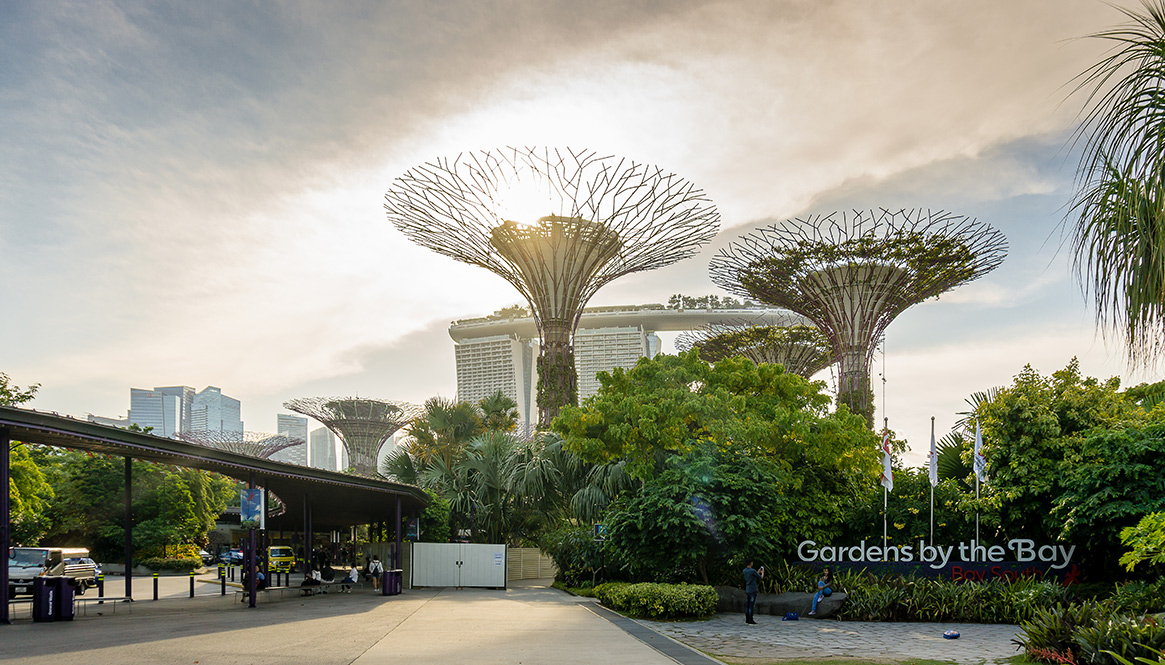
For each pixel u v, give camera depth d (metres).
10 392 34.50
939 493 24.53
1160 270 4.61
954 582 21.83
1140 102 4.87
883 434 26.81
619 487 31.59
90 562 27.83
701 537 21.84
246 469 21.98
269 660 11.91
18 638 13.96
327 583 30.62
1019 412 22.70
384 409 71.69
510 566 39.34
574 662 12.22
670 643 14.80
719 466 22.89
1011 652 14.16
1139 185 4.75
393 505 35.97
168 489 51.28
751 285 49.59
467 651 13.28
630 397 25.88
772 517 22.84
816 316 48.41
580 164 41.38
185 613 20.02
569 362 43.34
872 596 20.81
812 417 25.61
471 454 38.88
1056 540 22.11
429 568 32.31
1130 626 10.71
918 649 14.67
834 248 45.28
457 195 41.91
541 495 35.50
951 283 45.59
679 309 179.38
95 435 16.33
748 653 13.97
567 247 42.59
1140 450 19.41
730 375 28.08
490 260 44.00
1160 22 4.94
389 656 12.57
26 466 32.16
